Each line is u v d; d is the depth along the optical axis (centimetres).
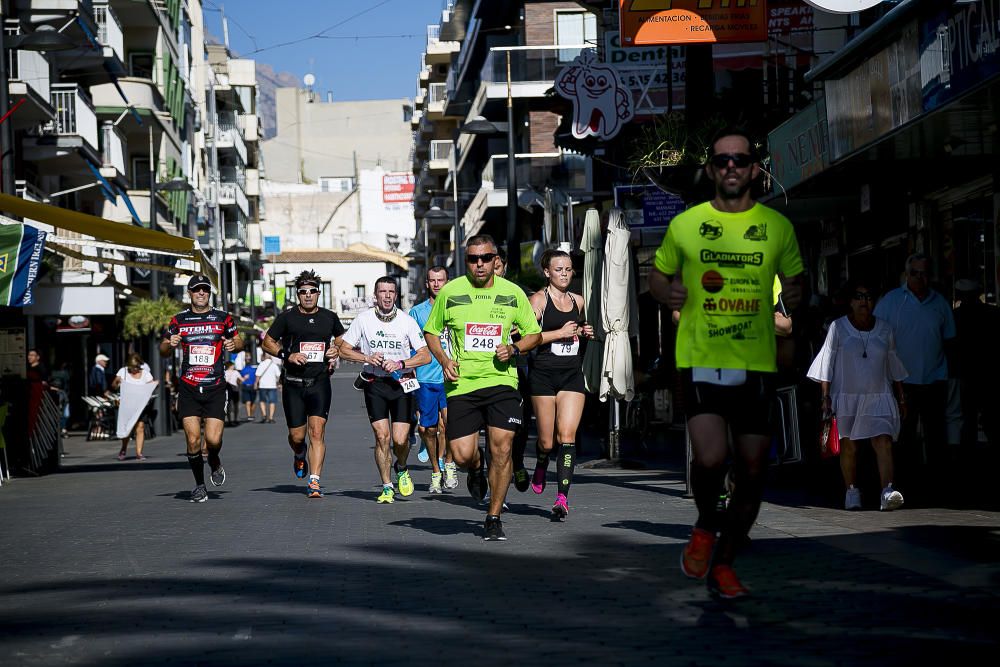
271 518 2148
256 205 18025
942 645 1021
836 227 4053
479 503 2319
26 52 6256
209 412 2542
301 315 2520
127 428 4491
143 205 8894
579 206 6303
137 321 6419
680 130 2709
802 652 1013
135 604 1327
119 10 9312
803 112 2819
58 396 4319
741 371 1206
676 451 3775
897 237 3528
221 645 1101
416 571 1494
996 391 2331
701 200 2533
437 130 16075
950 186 3122
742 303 1209
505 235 10475
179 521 2164
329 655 1048
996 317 2328
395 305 2358
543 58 8956
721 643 1055
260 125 18325
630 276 2912
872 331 1970
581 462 3322
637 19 2738
